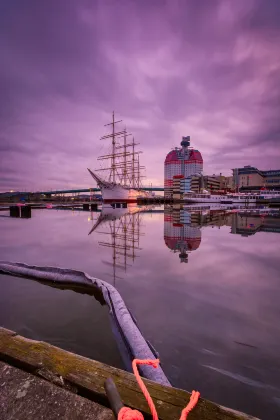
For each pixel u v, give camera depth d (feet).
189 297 18.65
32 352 6.72
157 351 11.64
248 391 9.16
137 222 86.69
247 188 591.78
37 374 5.97
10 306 17.26
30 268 24.48
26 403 5.06
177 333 13.34
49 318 15.38
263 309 16.47
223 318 15.11
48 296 19.12
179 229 65.72
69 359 6.38
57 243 43.57
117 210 179.52
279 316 15.47
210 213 144.46
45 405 4.97
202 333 13.35
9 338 7.43
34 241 45.91
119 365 10.91
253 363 10.78
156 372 9.86
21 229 64.90
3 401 5.16
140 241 45.85
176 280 22.82
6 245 41.78
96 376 5.74
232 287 20.85
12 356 6.61
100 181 252.62
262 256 33.14
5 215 119.75
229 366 10.55
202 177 556.92
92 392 5.30
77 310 16.58
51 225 75.61
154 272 25.39
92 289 20.01
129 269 26.43
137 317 15.24
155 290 20.13
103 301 18.06
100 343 12.55
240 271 25.77
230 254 34.32
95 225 75.87
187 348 11.95
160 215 125.18
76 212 151.02
